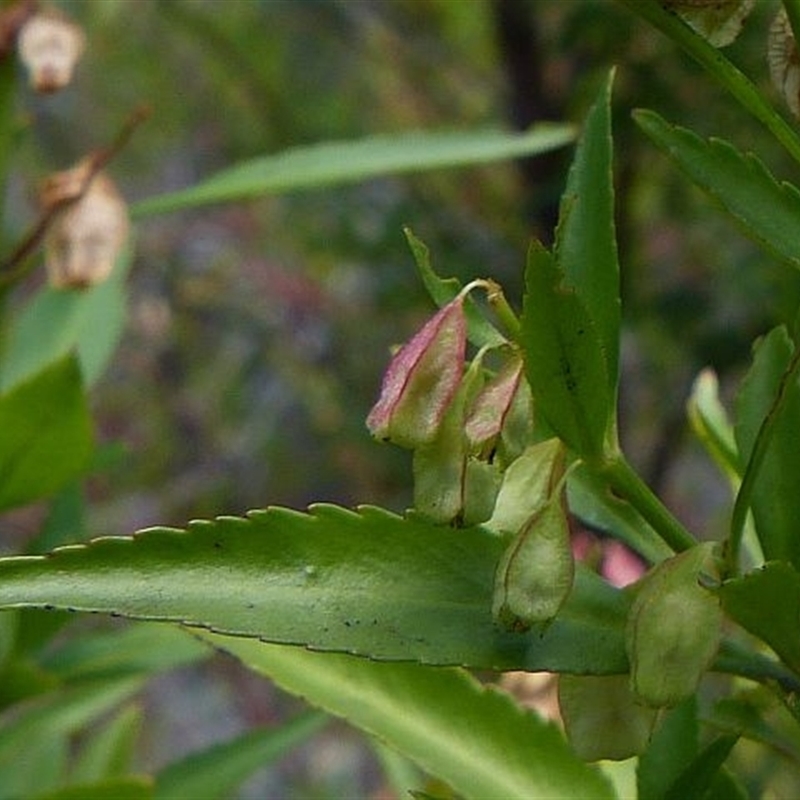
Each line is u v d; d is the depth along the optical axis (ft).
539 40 4.21
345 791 5.08
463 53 4.99
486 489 1.55
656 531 1.61
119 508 5.33
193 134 5.56
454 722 1.80
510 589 1.54
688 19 1.59
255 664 1.80
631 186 3.96
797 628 1.57
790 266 1.62
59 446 2.02
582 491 1.68
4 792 2.32
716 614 1.54
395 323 5.07
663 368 4.26
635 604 1.55
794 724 1.76
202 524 1.58
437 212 4.42
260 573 1.58
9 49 2.14
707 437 1.98
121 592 1.57
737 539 1.60
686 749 1.73
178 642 2.21
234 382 5.31
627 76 3.78
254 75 5.27
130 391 5.51
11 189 5.16
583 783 1.79
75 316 2.35
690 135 1.62
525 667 1.58
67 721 2.26
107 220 2.17
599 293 1.64
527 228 4.25
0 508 2.06
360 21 5.08
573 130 2.69
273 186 2.22
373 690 1.81
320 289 5.16
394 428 1.55
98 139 5.58
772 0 2.19
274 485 5.21
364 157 2.26
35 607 1.56
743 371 4.10
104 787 2.09
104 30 5.35
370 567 1.59
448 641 1.58
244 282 5.27
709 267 4.07
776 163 3.62
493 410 1.55
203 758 2.21
